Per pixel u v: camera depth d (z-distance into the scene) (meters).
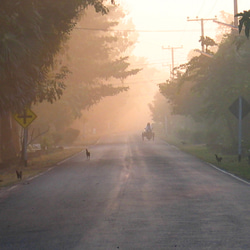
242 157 55.12
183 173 39.31
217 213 20.31
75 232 17.16
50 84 41.84
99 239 15.88
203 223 18.19
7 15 29.27
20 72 31.44
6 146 60.09
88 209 22.17
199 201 23.81
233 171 40.56
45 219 20.06
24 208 23.34
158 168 44.56
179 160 55.16
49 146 84.81
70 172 43.50
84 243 15.38
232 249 14.12
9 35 29.34
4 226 18.98
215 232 16.53
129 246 14.77
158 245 14.82
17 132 68.81
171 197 25.42
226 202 23.31
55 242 15.70
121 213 20.77
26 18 31.20
